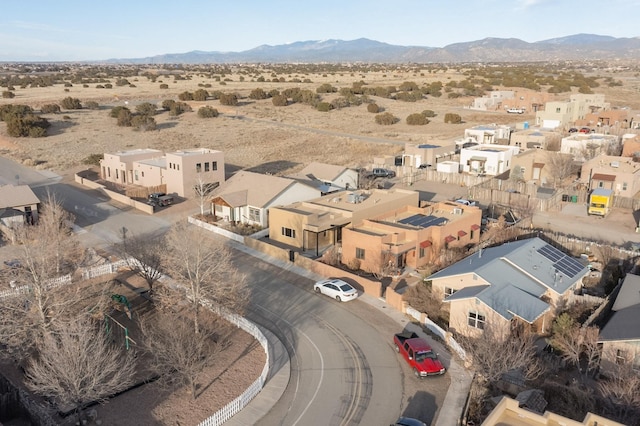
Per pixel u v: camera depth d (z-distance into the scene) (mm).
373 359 28344
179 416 23406
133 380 26000
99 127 106188
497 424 18828
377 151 93000
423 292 35594
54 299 29219
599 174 63281
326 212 47062
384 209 48875
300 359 28297
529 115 132375
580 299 34812
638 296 31812
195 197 58719
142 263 35406
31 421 23266
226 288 33875
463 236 45406
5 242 45688
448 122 121688
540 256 36344
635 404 22672
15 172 74375
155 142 94938
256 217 51531
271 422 23062
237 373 26812
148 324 31672
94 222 53000
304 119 123438
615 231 51781
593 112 121250
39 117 102188
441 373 26719
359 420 23250
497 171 75188
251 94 148750
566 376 27594
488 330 28109
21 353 27875
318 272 40250
